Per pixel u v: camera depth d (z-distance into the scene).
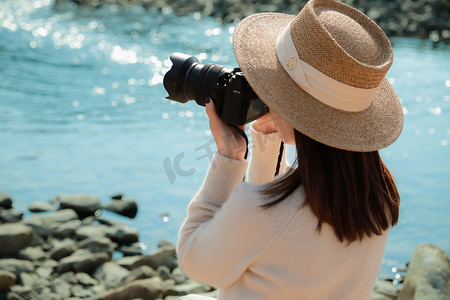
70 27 11.44
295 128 1.51
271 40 1.65
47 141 6.21
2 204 4.98
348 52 1.49
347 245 1.53
